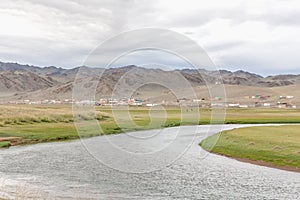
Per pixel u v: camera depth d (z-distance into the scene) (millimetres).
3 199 17078
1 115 59031
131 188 20000
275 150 33406
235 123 74000
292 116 95250
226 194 19391
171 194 19109
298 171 26062
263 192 20000
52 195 18391
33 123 58125
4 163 28578
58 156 31859
